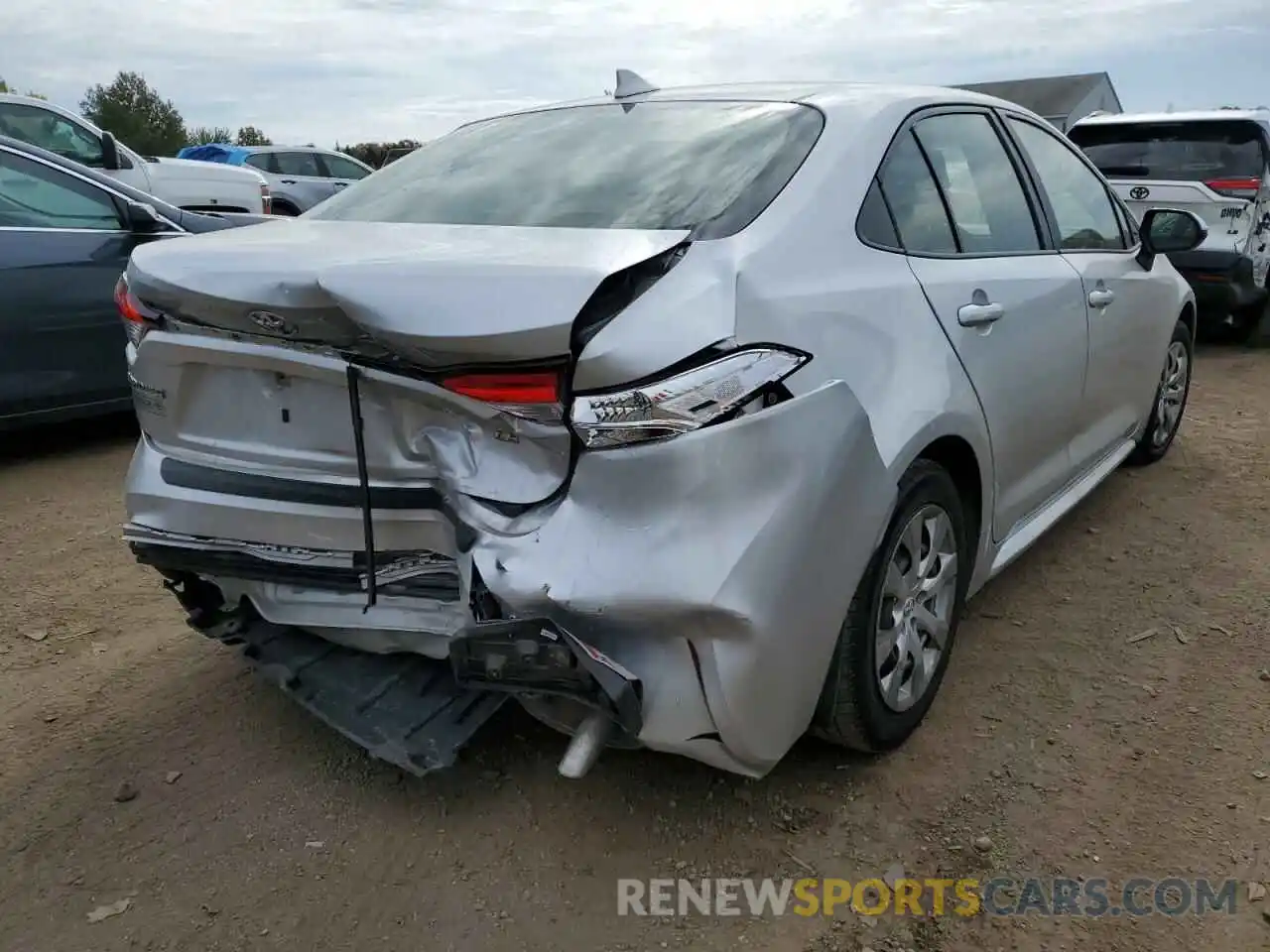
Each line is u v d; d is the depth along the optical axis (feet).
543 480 6.64
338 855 7.91
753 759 7.09
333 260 6.93
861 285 7.93
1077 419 11.96
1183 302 15.56
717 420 6.42
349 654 8.82
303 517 7.61
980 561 10.07
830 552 7.02
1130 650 10.78
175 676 10.52
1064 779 8.66
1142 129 27.07
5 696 10.18
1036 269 10.62
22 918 7.33
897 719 8.72
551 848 7.94
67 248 17.34
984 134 10.78
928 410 8.16
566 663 6.40
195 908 7.40
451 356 6.32
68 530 14.67
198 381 7.96
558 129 9.93
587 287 6.20
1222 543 13.46
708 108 9.47
